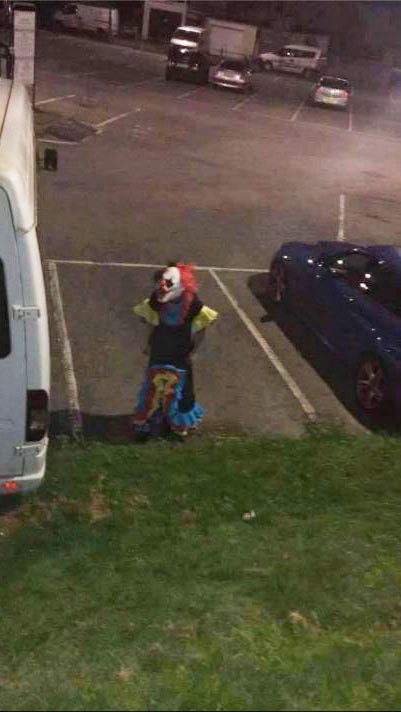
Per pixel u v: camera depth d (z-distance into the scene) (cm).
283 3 6488
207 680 350
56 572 484
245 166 2130
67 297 1055
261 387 873
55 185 1641
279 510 570
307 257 1034
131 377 855
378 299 887
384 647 387
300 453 673
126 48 4819
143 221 1475
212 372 891
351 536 526
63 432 738
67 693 350
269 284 1129
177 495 590
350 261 956
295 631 403
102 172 1812
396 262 896
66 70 3459
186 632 401
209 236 1438
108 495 588
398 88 5512
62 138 2088
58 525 543
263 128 2845
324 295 960
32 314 465
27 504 575
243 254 1356
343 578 461
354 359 873
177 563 486
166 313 678
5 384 476
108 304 1050
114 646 396
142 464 640
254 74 4738
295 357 958
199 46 4088
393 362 809
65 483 602
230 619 413
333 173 2220
